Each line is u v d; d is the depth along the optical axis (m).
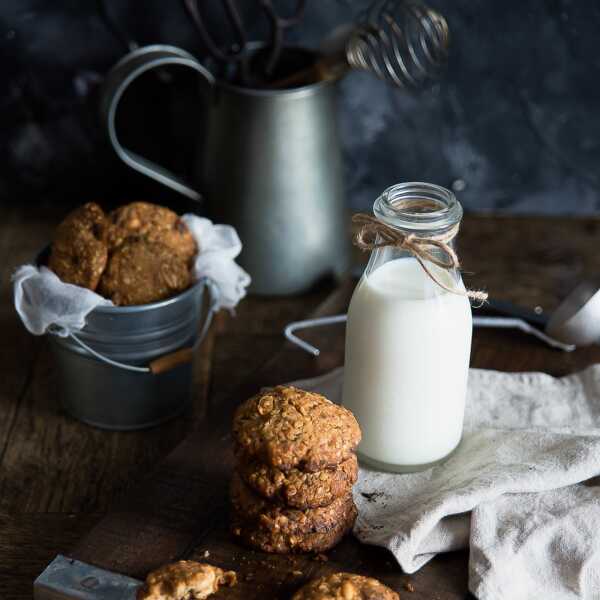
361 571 0.76
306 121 0.99
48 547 0.81
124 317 0.85
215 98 0.99
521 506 0.78
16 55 1.10
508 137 1.15
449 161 1.16
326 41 1.01
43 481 0.86
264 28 1.10
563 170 1.16
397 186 0.78
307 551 0.77
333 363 0.93
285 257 1.03
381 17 0.99
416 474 0.82
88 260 0.86
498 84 1.12
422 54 1.09
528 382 0.90
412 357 0.79
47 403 0.94
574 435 0.82
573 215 1.18
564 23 1.09
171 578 0.73
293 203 1.01
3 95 1.12
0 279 1.07
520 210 1.18
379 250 0.80
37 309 0.85
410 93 1.13
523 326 0.96
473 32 1.10
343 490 0.76
